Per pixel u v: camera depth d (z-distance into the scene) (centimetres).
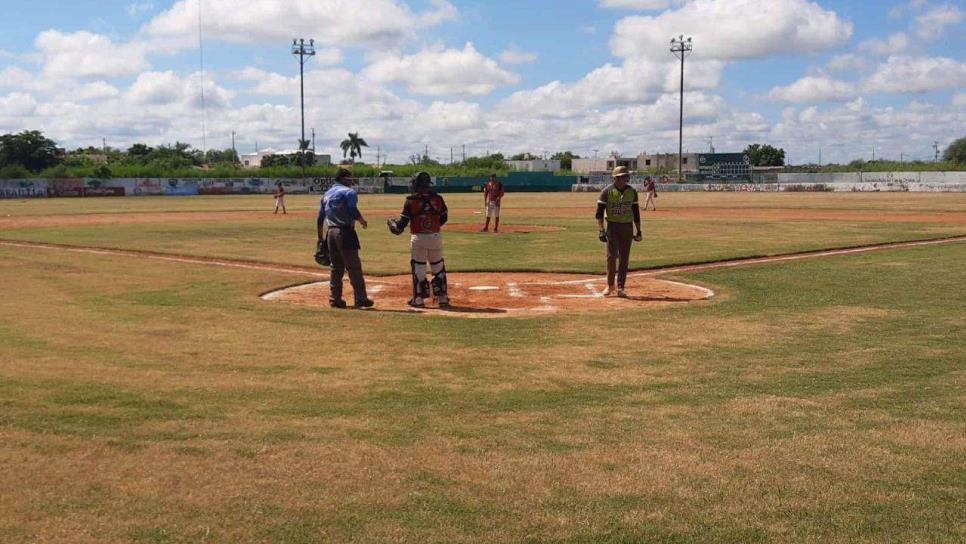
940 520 436
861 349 882
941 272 1590
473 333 980
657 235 2617
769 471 507
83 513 435
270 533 415
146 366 776
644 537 416
